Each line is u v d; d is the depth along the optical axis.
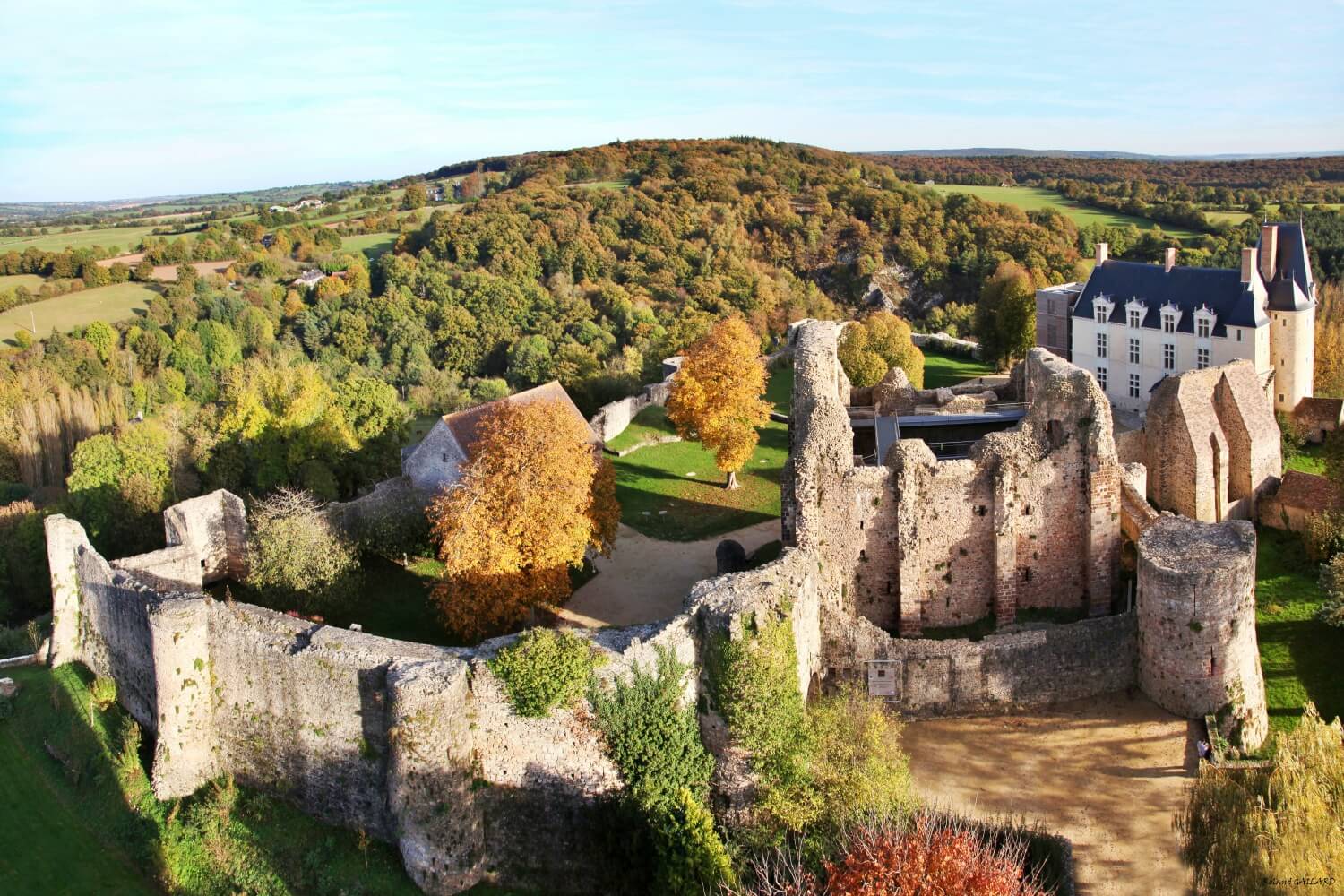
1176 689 45.34
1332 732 36.97
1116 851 38.72
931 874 31.50
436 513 56.81
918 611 52.34
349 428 77.00
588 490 55.88
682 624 42.00
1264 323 81.50
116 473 76.81
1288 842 32.94
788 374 106.88
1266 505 66.38
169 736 44.88
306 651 42.25
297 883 40.72
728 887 35.16
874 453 63.34
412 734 39.03
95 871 43.38
